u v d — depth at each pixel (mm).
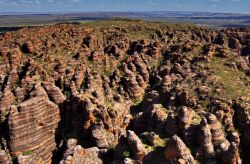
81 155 80312
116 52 168250
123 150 78312
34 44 156250
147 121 100125
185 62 142500
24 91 109188
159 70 151750
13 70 121688
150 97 121250
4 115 98000
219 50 149125
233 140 84250
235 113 96375
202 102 103250
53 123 101438
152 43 181500
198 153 77062
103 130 99688
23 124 90625
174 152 72000
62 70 132250
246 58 151750
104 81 137125
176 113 92812
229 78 121188
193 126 82562
